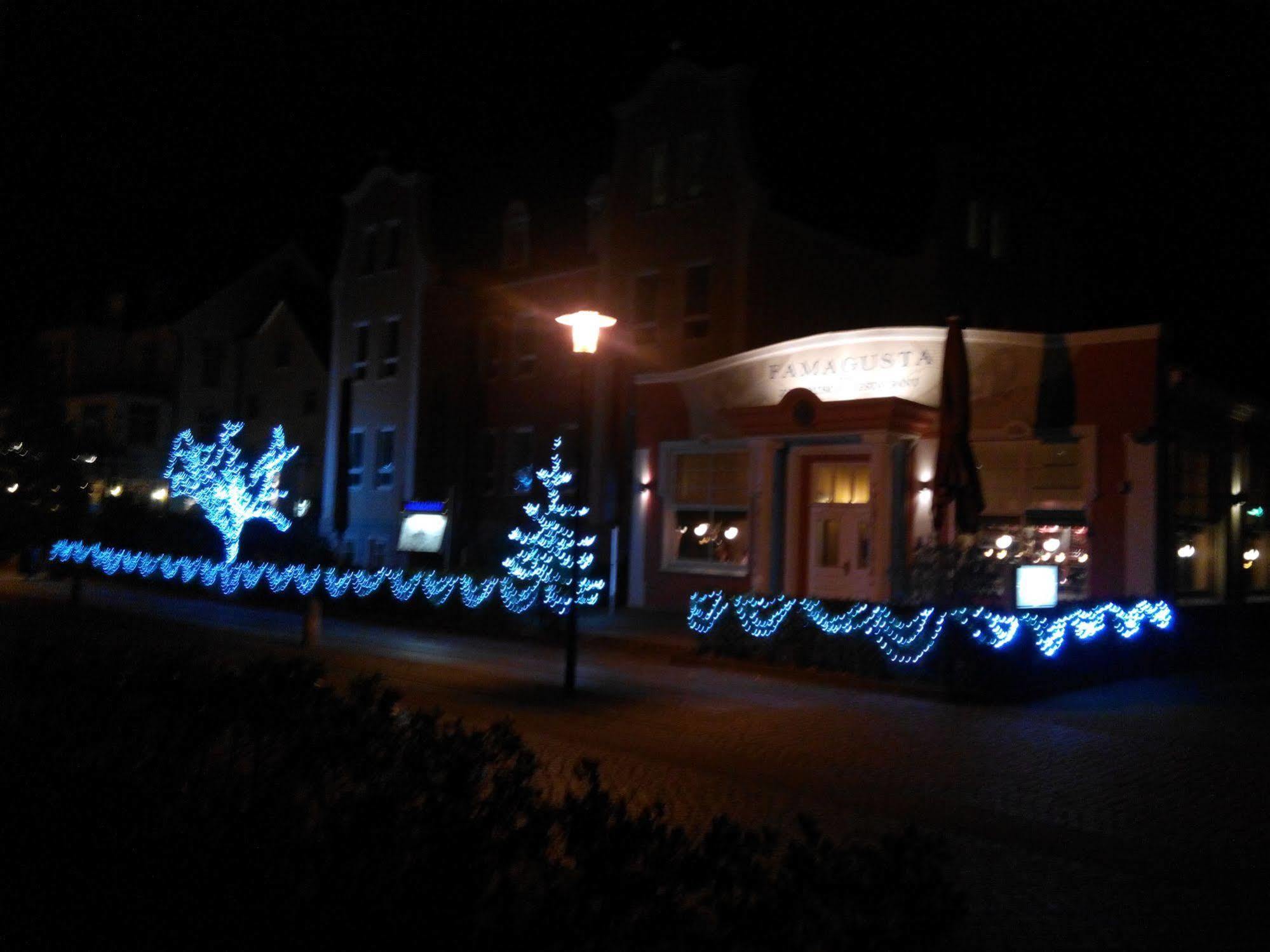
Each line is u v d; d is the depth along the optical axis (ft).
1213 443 74.13
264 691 20.92
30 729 22.13
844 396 78.79
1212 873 26.45
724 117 91.35
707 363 86.69
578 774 16.80
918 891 13.51
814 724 44.45
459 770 16.33
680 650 65.16
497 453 115.34
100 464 104.63
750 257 87.92
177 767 19.67
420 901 14.39
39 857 20.35
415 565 110.63
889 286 97.40
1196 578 73.20
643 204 96.63
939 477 67.77
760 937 12.75
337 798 18.15
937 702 50.96
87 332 154.30
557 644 71.87
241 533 115.34
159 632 74.02
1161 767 38.04
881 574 73.72
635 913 14.10
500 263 120.67
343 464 107.65
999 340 72.43
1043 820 30.78
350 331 128.57
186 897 17.71
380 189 126.41
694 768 35.58
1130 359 68.49
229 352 157.58
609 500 98.43
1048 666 54.70
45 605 91.35
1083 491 69.77
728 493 85.87
